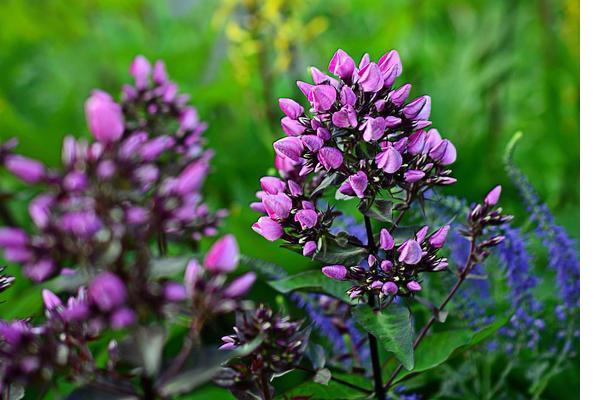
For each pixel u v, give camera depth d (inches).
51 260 25.9
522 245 34.7
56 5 68.5
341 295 31.3
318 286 31.4
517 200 45.8
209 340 33.9
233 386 29.5
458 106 55.0
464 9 66.7
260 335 28.8
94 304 25.9
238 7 57.4
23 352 26.7
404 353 29.5
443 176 30.2
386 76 29.5
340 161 29.1
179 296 26.0
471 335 31.4
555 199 48.4
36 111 65.8
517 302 34.8
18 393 28.7
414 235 30.5
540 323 35.0
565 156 50.9
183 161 31.5
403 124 29.5
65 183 25.9
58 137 50.1
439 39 66.1
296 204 30.0
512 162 35.8
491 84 56.7
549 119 52.7
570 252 35.1
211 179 48.3
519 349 35.1
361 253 30.2
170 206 26.2
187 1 73.1
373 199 29.6
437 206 35.3
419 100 29.4
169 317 26.5
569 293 35.0
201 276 26.8
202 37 64.8
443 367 35.7
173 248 32.2
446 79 57.4
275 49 56.9
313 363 30.8
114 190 25.9
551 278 38.2
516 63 59.7
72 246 25.9
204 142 32.4
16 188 40.0
